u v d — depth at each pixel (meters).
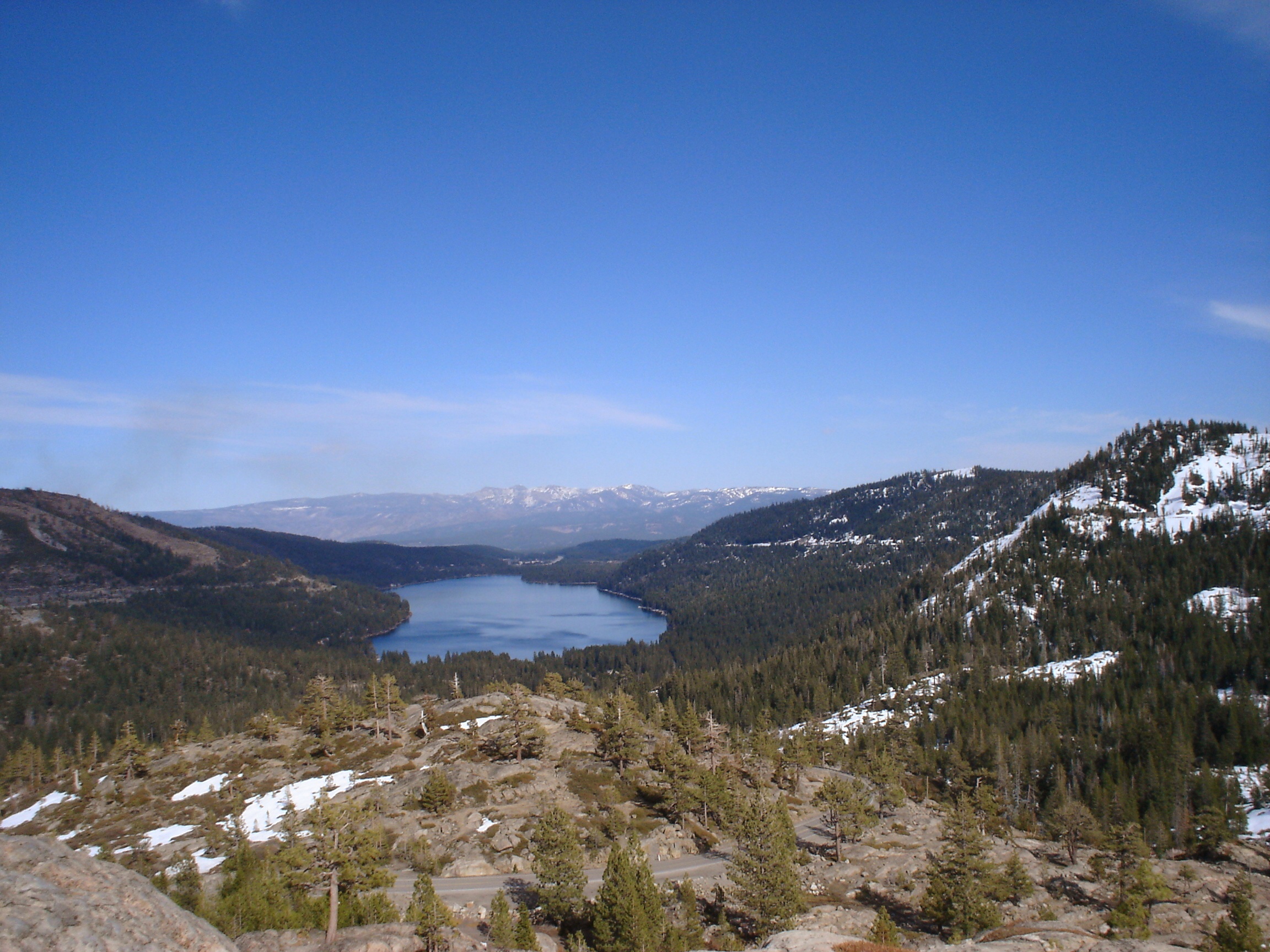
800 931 47.53
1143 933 59.31
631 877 55.00
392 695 134.62
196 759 131.12
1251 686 156.38
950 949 47.34
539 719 130.75
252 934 46.59
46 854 26.50
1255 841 99.31
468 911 63.03
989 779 127.94
